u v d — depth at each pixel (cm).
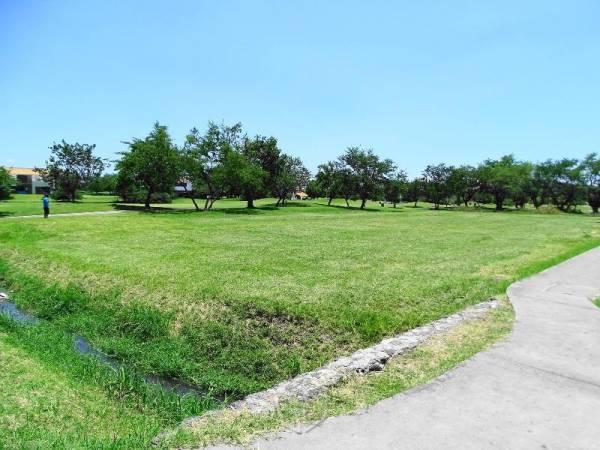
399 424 465
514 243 2403
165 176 5400
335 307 1078
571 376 582
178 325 1114
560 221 4656
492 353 666
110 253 1945
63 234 2605
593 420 471
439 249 2145
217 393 829
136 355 988
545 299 1022
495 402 511
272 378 871
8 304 1448
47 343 985
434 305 1106
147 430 525
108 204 6031
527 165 8750
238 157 5562
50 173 7181
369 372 612
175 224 3459
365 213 6056
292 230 3150
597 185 8331
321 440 436
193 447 431
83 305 1336
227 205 6900
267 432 455
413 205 10162
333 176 7800
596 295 1064
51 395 674
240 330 1034
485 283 1320
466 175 9006
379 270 1564
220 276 1447
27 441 502
